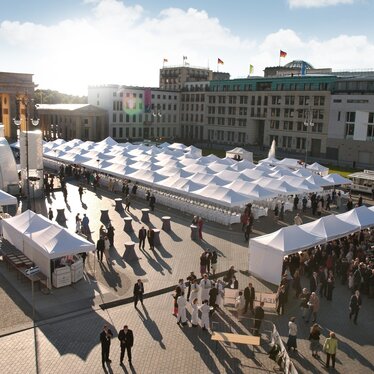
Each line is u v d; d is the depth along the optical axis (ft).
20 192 129.08
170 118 381.81
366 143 254.68
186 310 62.03
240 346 53.21
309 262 75.92
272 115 313.12
